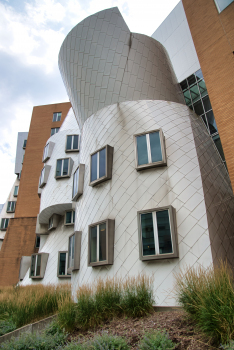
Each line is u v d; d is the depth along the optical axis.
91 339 5.72
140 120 12.15
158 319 6.50
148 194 10.14
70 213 22.66
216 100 10.23
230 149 9.18
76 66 15.55
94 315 7.41
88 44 15.08
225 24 10.95
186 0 13.08
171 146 10.79
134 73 14.27
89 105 15.07
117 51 14.56
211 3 11.81
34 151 38.03
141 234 9.50
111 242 10.18
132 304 7.36
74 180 14.67
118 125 12.70
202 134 12.12
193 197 9.32
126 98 13.92
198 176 9.71
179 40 20.64
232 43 10.45
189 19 12.63
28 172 36.69
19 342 6.75
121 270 9.49
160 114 12.09
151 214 9.59
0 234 41.47
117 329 6.53
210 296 5.11
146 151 10.91
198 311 5.35
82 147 15.02
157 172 10.41
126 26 14.77
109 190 11.43
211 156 11.60
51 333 7.50
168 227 9.03
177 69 19.83
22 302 9.82
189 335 5.14
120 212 10.56
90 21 15.26
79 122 17.09
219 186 10.70
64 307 7.91
